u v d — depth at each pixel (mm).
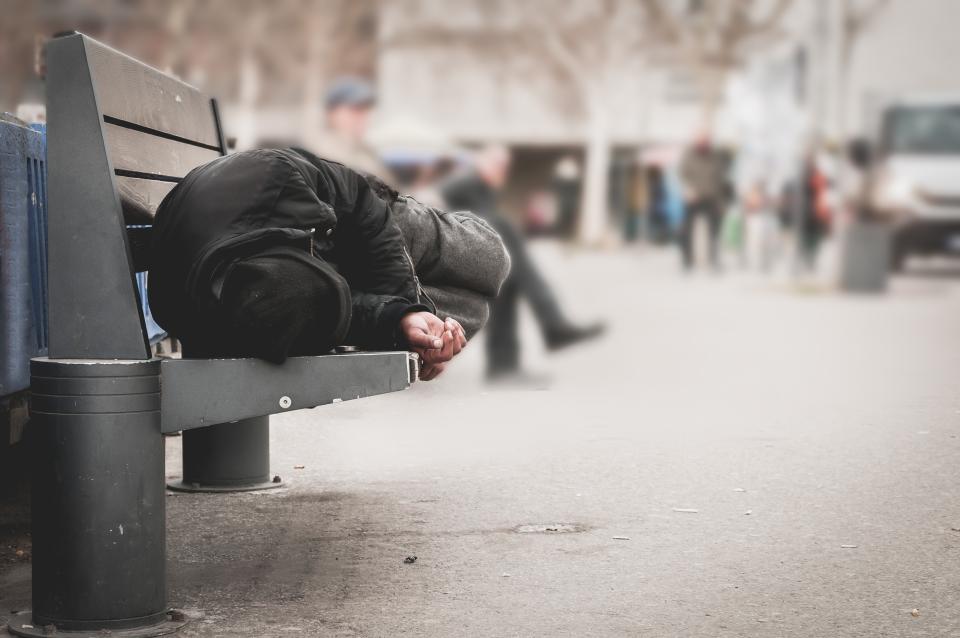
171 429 5711
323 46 69062
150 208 6773
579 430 11141
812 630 5875
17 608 6219
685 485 8844
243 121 69688
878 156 34344
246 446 8898
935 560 6926
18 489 8945
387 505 8359
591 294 30547
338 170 6328
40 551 5688
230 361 5699
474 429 11266
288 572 6852
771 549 7207
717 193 40250
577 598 6375
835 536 7445
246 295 5555
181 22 69688
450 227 7586
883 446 10070
